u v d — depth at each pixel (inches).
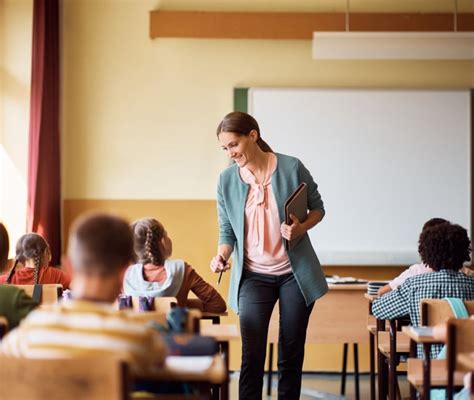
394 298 146.9
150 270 154.2
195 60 251.6
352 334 215.0
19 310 102.9
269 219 144.1
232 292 147.9
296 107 247.6
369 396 223.3
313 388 233.6
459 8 249.6
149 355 78.1
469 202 248.1
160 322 100.6
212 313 156.5
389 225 247.4
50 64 232.4
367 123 247.6
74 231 80.3
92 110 250.1
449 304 123.7
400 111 247.8
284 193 144.3
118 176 250.7
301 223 142.3
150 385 90.7
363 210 247.4
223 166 251.4
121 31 250.8
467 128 248.2
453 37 225.5
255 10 249.4
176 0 250.2
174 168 251.0
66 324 77.2
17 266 169.8
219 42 251.6
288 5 249.4
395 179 247.8
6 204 231.6
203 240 250.7
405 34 225.8
